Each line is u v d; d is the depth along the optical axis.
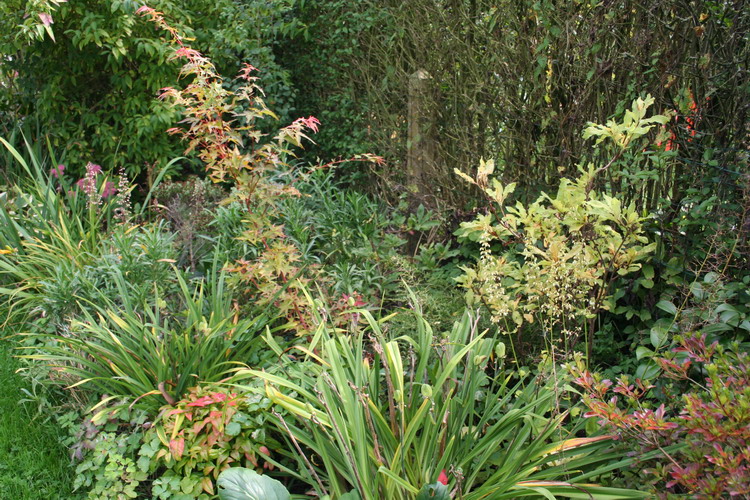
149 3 6.00
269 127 6.27
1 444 3.05
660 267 3.29
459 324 2.90
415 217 4.93
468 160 4.86
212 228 4.91
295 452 2.65
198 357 3.00
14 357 3.77
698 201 3.05
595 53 3.52
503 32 4.33
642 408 2.13
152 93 6.45
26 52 6.46
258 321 3.30
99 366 3.05
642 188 3.39
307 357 2.84
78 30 5.97
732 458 1.79
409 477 2.38
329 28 6.27
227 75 6.53
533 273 2.78
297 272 3.40
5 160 6.33
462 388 2.58
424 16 5.23
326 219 4.51
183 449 2.58
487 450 2.45
